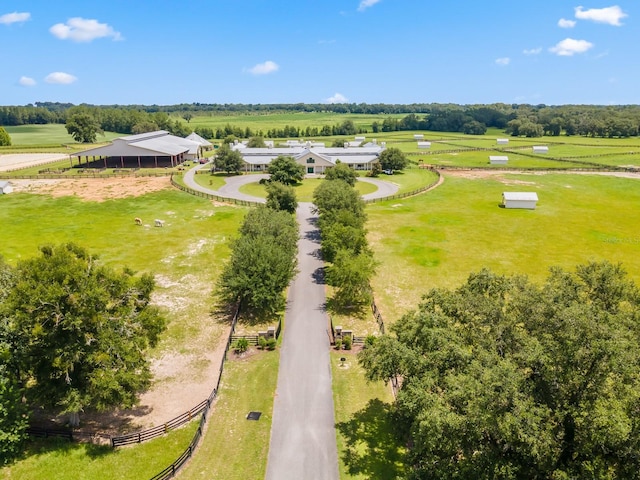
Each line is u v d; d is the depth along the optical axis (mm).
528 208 86812
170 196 94812
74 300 27156
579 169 124125
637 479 19688
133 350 30422
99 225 75688
